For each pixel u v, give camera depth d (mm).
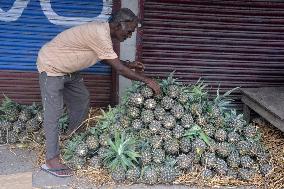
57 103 3641
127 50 4625
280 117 3869
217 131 3834
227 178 3688
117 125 3854
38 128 4215
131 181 3619
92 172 3717
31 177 3688
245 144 3807
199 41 4680
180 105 3859
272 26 4684
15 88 4781
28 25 4551
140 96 3807
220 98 4227
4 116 4379
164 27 4590
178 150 3736
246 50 4762
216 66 4801
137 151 3729
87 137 3936
